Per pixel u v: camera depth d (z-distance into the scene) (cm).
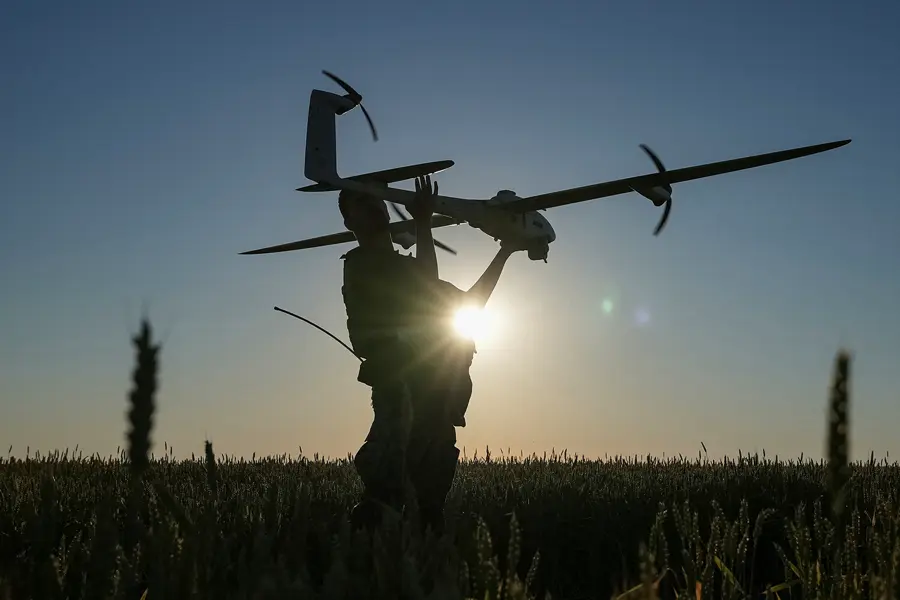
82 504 605
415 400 550
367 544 254
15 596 205
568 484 850
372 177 771
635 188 809
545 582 554
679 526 254
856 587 247
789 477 824
